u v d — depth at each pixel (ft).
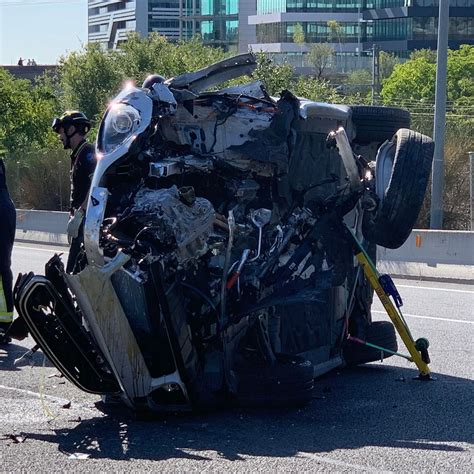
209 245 22.81
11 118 108.78
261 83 25.29
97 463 19.79
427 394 26.20
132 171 22.84
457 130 82.64
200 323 23.08
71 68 144.66
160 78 24.45
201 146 24.00
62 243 83.87
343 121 27.94
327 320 27.32
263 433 22.09
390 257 58.59
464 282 55.01
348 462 19.85
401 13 369.91
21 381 27.96
